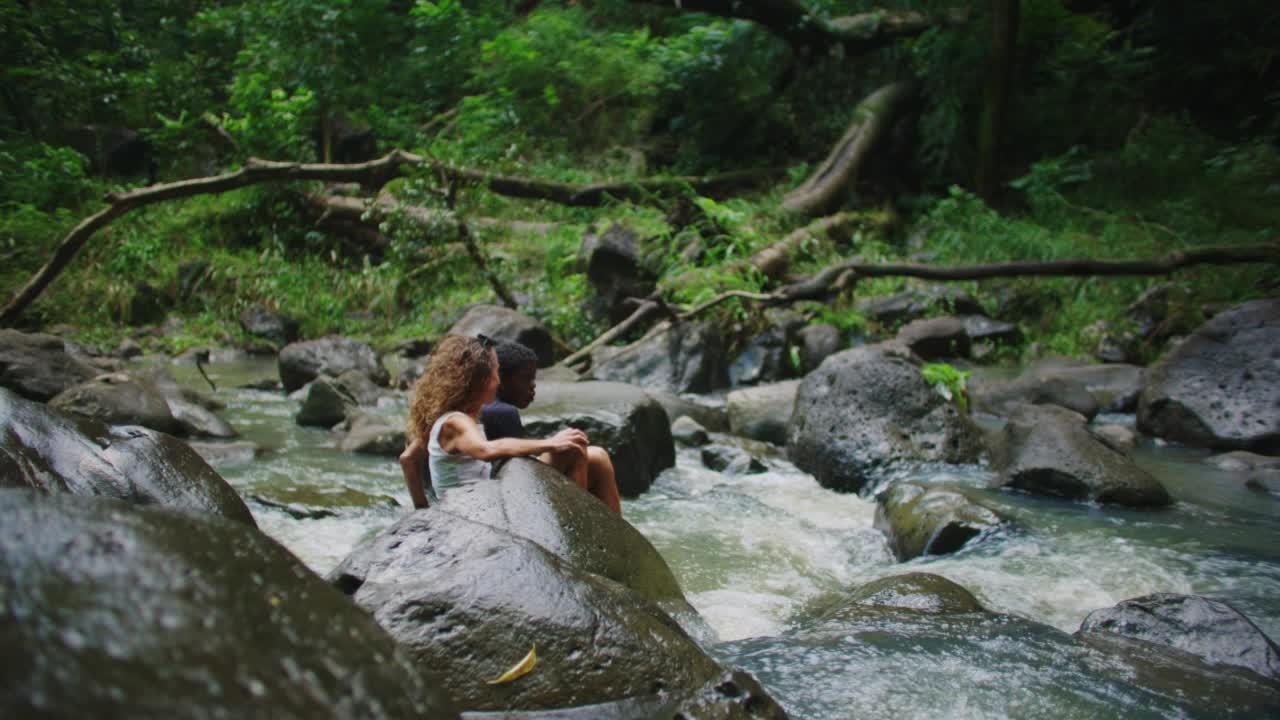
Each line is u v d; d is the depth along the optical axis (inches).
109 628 42.5
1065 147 555.5
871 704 99.7
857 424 222.8
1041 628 121.1
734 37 553.3
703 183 511.2
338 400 265.7
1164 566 153.3
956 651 113.7
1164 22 566.3
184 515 55.8
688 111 579.5
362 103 576.1
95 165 501.0
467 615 89.7
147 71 550.9
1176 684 104.6
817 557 167.5
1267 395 244.2
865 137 526.3
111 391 223.3
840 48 543.5
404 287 429.1
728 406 280.4
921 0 571.8
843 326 368.8
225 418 269.4
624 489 208.8
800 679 105.9
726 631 129.4
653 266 370.3
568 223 483.8
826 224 465.1
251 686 43.8
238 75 528.1
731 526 186.7
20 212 426.3
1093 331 372.5
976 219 465.4
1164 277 400.5
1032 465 197.9
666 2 510.3
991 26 506.6
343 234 480.4
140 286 420.2
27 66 491.5
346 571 99.8
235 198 485.7
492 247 444.8
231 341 402.9
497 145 510.9
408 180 382.9
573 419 207.2
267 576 53.6
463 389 142.5
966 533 165.3
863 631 120.4
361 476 210.7
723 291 365.1
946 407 227.5
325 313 416.8
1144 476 193.5
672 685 89.1
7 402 124.7
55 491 117.4
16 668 37.6
